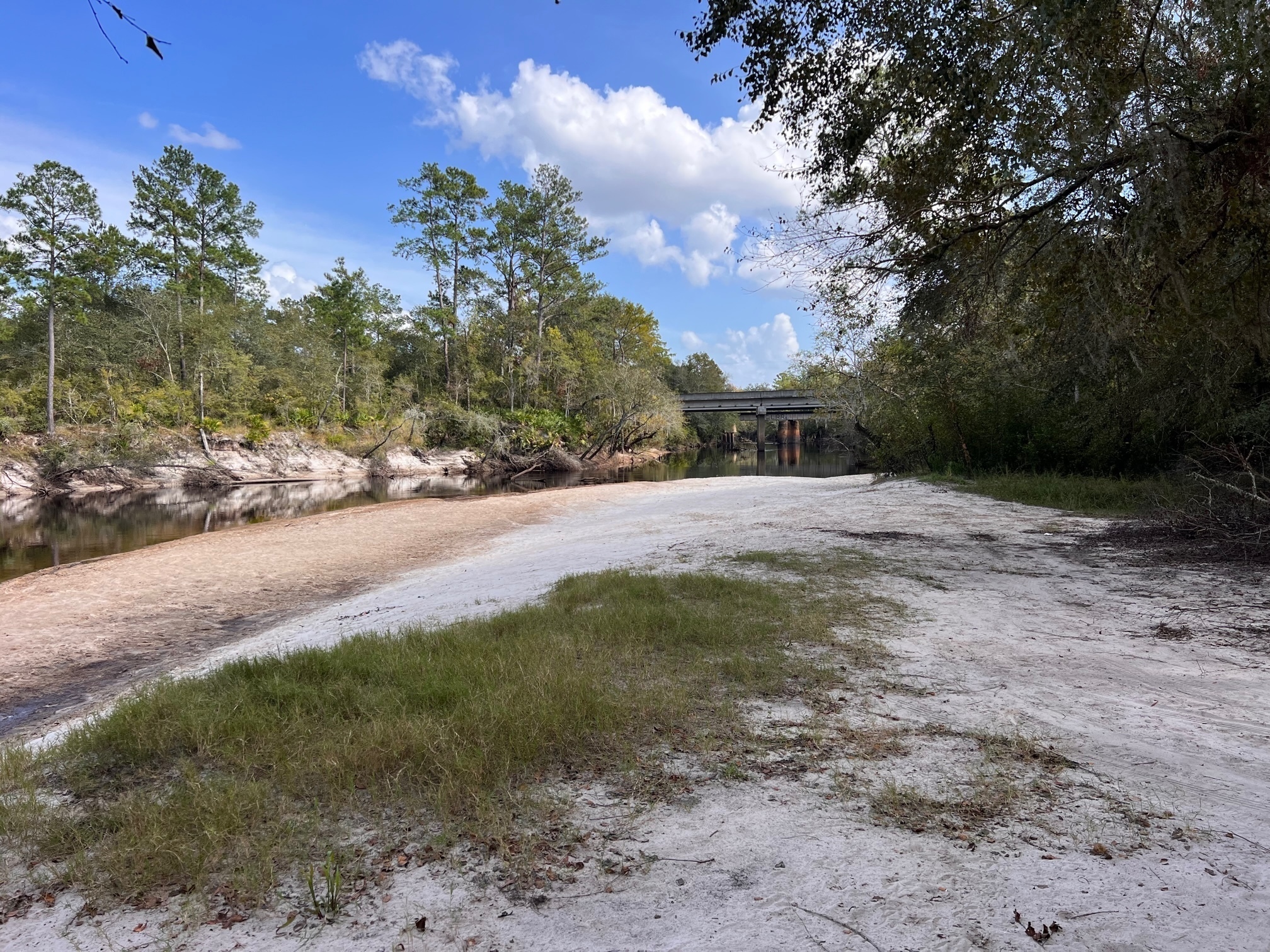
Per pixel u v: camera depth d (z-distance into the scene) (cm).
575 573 1031
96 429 3797
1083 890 266
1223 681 530
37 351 4100
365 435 5050
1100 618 723
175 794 347
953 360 1998
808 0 855
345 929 254
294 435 4669
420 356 6103
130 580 1352
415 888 278
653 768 382
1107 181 924
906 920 248
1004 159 933
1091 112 867
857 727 440
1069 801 343
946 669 561
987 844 302
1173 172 857
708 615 682
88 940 253
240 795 342
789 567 955
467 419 5244
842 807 338
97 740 431
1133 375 1472
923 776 372
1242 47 807
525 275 5947
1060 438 1891
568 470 5288
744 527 1493
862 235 1093
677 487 3041
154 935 254
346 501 3164
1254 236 952
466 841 312
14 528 2259
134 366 4375
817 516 1580
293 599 1207
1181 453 1574
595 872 286
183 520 2477
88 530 2217
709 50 925
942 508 1591
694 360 11450
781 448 9431
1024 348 1588
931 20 835
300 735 413
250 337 5081
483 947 241
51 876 297
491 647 583
